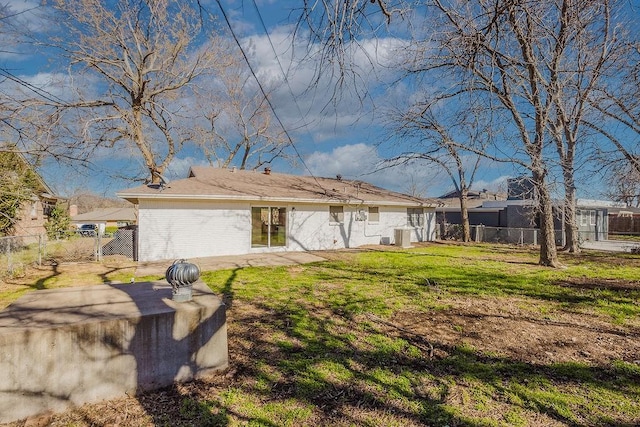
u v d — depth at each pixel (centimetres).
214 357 357
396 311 575
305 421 278
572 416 284
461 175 1989
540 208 1010
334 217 1619
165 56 1581
